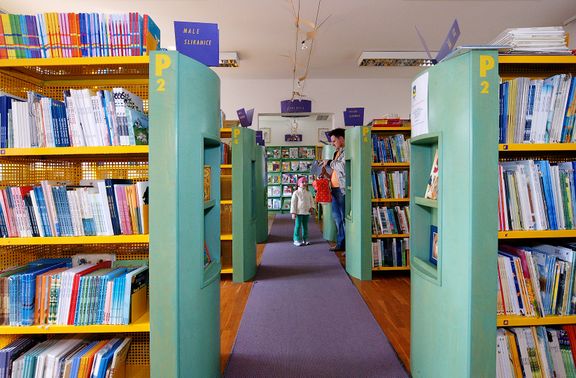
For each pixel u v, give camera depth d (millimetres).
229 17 4645
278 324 2840
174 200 1571
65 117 1691
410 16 4672
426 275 1813
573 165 1635
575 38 4746
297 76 7422
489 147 1490
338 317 2973
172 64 1569
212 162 2070
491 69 1486
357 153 4074
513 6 4383
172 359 1592
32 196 1654
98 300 1652
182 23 1787
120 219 1662
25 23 1681
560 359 1650
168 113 1565
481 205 1495
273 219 10148
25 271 1771
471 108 1480
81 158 2100
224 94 7648
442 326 1673
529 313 1624
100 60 1660
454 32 1620
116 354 1757
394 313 3055
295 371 2148
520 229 1624
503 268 1621
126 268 1867
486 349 1516
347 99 7715
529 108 1617
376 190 4137
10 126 1682
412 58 5988
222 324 2852
